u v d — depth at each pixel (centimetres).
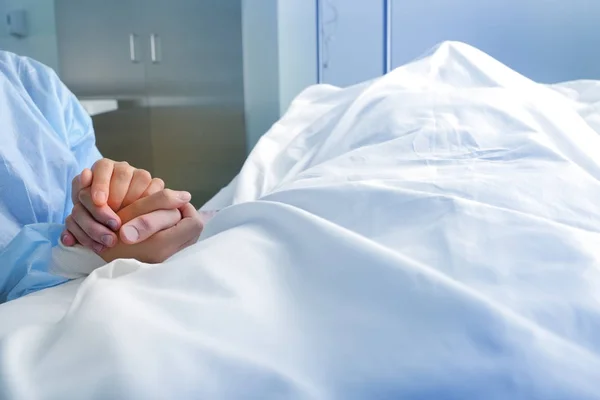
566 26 240
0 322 45
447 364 33
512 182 50
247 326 35
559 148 62
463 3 259
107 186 64
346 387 33
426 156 61
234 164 333
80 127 102
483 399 32
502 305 35
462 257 40
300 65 339
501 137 61
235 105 328
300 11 333
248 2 329
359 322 35
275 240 43
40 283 66
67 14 338
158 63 332
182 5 324
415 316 35
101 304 35
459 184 50
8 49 347
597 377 32
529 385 32
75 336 33
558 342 33
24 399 29
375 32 290
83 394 29
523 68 252
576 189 50
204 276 39
